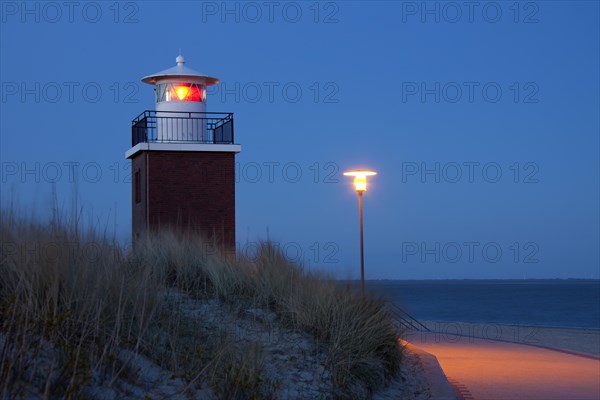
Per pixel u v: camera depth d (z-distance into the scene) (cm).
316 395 1224
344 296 1628
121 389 1002
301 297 1562
